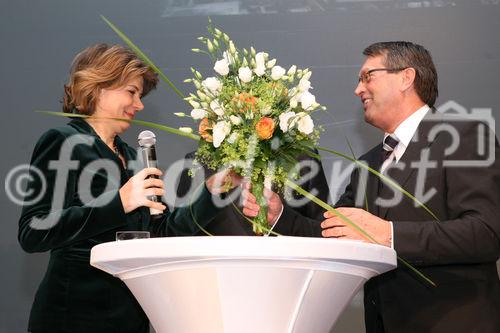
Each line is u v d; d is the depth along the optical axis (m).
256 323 1.66
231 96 2.12
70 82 2.60
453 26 3.58
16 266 3.61
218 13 3.69
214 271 1.62
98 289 2.38
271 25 3.67
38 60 3.71
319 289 1.69
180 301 1.69
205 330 1.68
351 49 3.63
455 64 3.57
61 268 2.38
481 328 2.48
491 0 3.57
